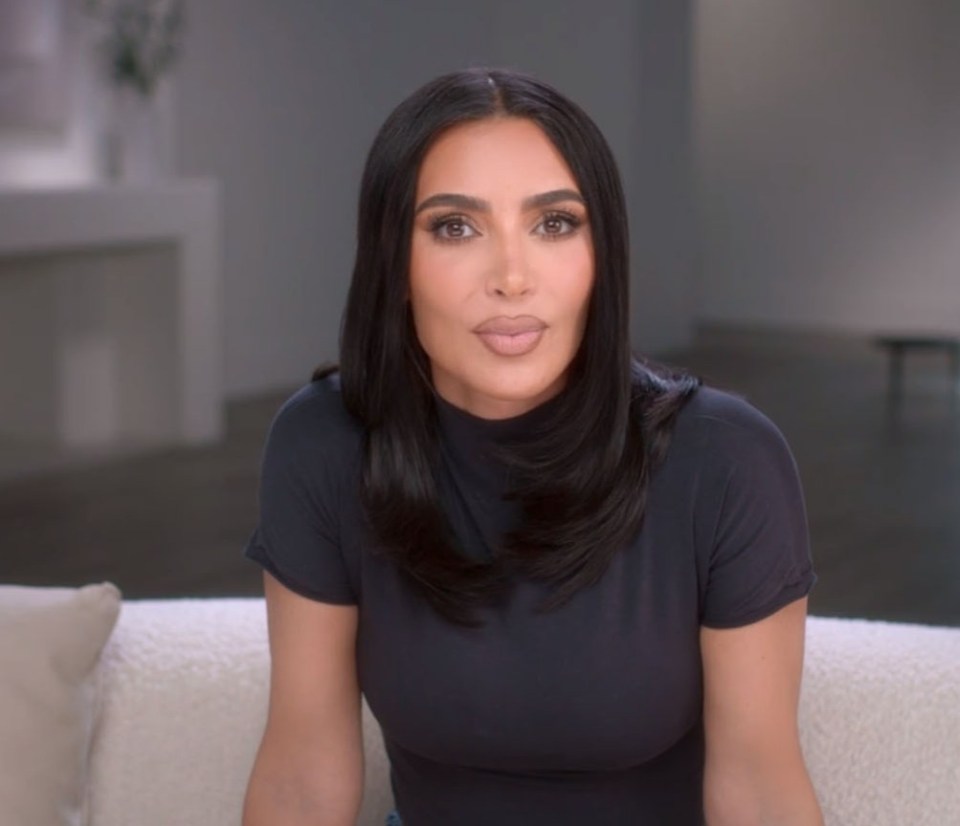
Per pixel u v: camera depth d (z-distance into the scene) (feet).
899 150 34.96
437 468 4.12
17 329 21.01
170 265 20.95
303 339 26.53
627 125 30.63
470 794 4.25
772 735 4.08
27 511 17.11
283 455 4.26
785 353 31.91
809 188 35.99
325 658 4.32
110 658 4.74
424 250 3.87
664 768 4.28
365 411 4.15
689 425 4.06
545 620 4.00
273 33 25.08
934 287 34.88
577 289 3.86
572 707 4.04
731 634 4.06
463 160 3.79
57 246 18.65
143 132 21.54
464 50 29.37
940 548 15.84
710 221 37.06
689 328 32.81
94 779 4.66
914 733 4.42
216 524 16.65
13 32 19.33
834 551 15.70
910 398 26.07
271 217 25.55
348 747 4.36
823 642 4.64
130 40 20.85
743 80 36.32
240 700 4.70
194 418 21.31
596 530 3.94
